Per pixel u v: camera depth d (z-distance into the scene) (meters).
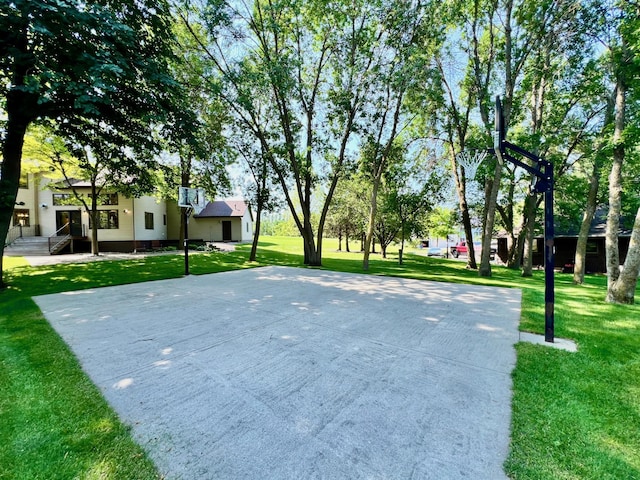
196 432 2.00
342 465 1.72
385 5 9.78
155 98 8.00
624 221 14.65
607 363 3.18
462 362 3.20
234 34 10.46
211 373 2.87
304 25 11.14
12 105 7.14
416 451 1.84
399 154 12.98
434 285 8.30
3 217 7.21
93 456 1.77
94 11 5.94
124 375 2.81
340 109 11.05
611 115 8.84
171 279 8.77
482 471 1.69
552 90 10.81
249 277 9.31
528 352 3.48
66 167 14.75
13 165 7.28
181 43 11.07
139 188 11.54
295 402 2.38
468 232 15.07
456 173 15.17
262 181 13.18
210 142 12.20
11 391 2.48
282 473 1.66
